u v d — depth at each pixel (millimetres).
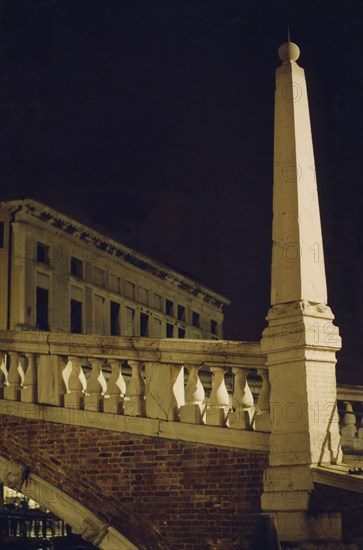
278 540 8555
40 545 18016
